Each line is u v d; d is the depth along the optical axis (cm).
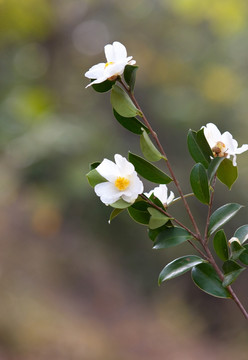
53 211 1166
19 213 1176
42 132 1100
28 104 1127
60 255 1161
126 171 149
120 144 1232
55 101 1259
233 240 154
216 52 1514
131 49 1503
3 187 1143
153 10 1527
